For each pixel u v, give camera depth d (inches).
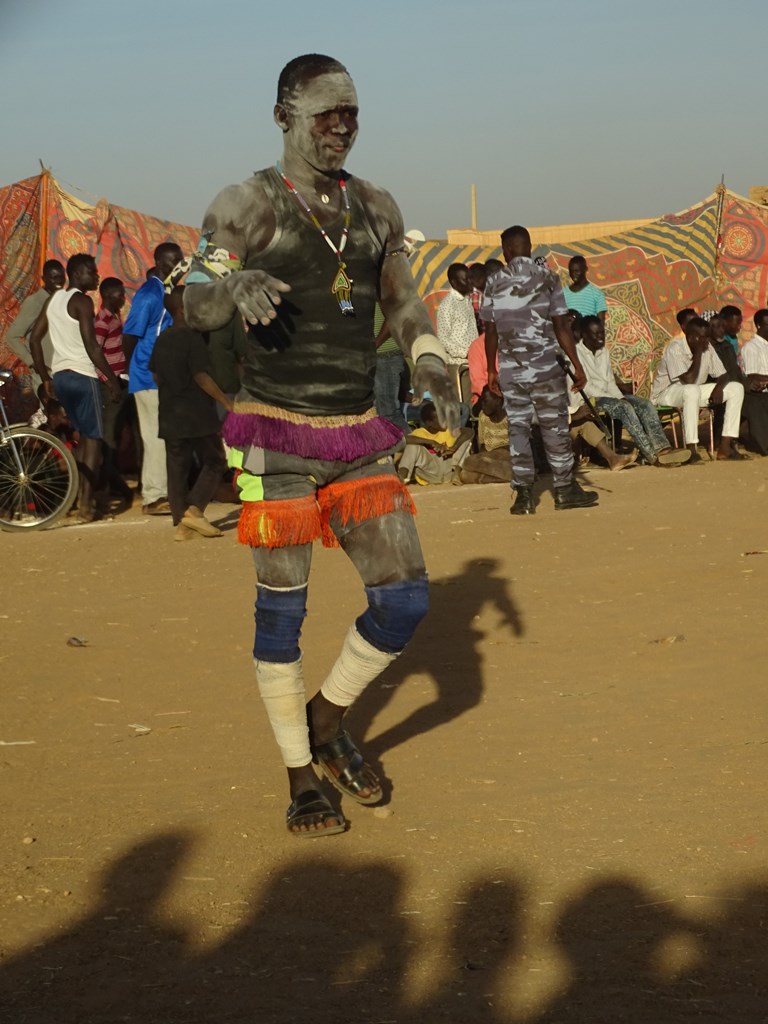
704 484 465.4
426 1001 109.9
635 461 564.1
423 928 124.9
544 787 163.9
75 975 116.7
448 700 205.9
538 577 298.5
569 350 397.4
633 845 143.0
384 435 155.5
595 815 153.0
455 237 884.0
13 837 152.8
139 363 457.7
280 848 147.8
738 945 118.2
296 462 151.4
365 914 128.8
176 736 194.1
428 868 139.8
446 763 175.8
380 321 481.1
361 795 158.6
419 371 155.9
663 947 118.3
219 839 150.9
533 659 228.8
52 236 618.2
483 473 513.0
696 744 178.5
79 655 244.8
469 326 581.6
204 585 311.3
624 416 549.3
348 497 153.6
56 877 140.3
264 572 154.3
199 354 378.0
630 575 295.3
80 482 455.8
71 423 504.4
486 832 149.5
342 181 155.6
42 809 162.6
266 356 151.7
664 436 552.7
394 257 161.5
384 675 221.9
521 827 150.3
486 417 524.7
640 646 233.8
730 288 722.8
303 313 151.6
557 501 409.7
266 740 190.5
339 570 317.7
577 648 235.0
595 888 132.1
